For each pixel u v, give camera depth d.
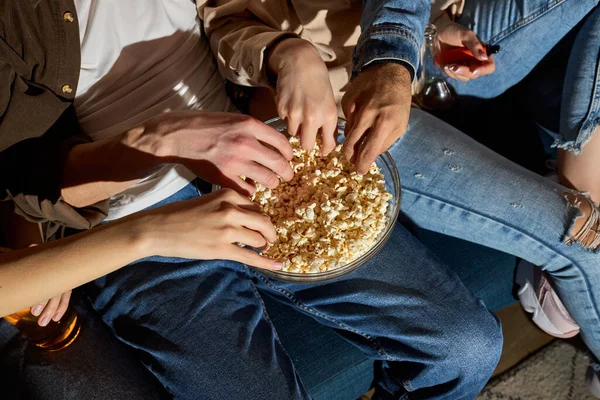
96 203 0.84
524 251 1.03
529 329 1.34
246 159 0.76
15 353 0.93
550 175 1.16
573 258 1.00
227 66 0.93
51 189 0.77
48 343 0.92
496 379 1.29
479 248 1.14
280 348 0.97
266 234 0.74
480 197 1.01
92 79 0.86
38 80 0.80
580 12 1.06
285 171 0.78
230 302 0.96
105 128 0.91
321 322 1.00
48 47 0.78
